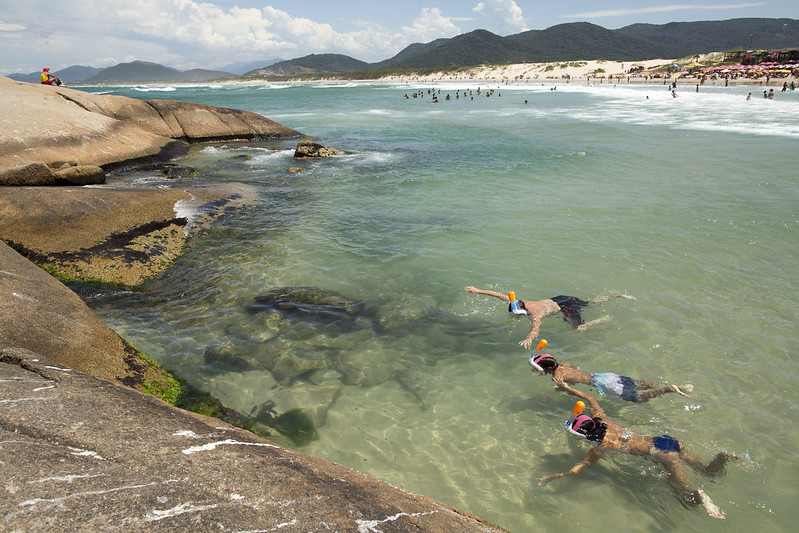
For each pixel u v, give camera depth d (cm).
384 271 886
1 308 469
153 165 1778
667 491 432
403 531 244
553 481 446
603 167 1669
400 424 522
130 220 990
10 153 1401
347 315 739
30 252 837
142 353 605
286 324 713
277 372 605
